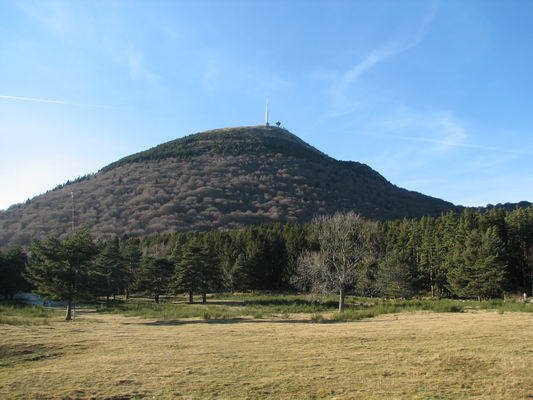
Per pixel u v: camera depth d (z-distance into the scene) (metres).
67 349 18.33
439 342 18.33
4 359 16.58
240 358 16.20
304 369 14.38
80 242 35.50
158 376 13.73
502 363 14.28
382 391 11.92
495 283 54.22
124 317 35.09
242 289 85.25
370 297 64.19
